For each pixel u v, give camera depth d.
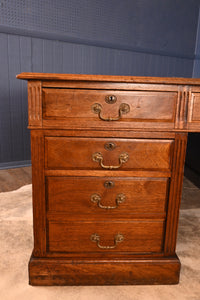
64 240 1.07
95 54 3.16
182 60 4.08
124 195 1.03
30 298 1.01
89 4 2.98
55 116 0.94
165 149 1.00
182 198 2.12
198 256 1.31
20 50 2.66
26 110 2.82
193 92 0.95
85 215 1.04
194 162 2.68
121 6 3.24
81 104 0.94
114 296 1.03
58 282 1.08
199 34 4.12
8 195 2.06
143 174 1.02
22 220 1.65
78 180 1.01
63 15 2.83
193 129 0.98
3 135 2.75
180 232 1.55
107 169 1.01
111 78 0.90
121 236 1.07
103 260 1.08
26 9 2.60
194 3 3.94
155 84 0.94
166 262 1.08
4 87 2.66
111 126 0.96
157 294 1.05
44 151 0.98
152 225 1.07
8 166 2.82
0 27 2.50
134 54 3.52
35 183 1.00
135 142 0.99
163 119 0.96
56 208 1.03
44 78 0.89
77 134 0.97
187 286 1.10
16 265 1.21
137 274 1.09
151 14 3.54
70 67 3.01
